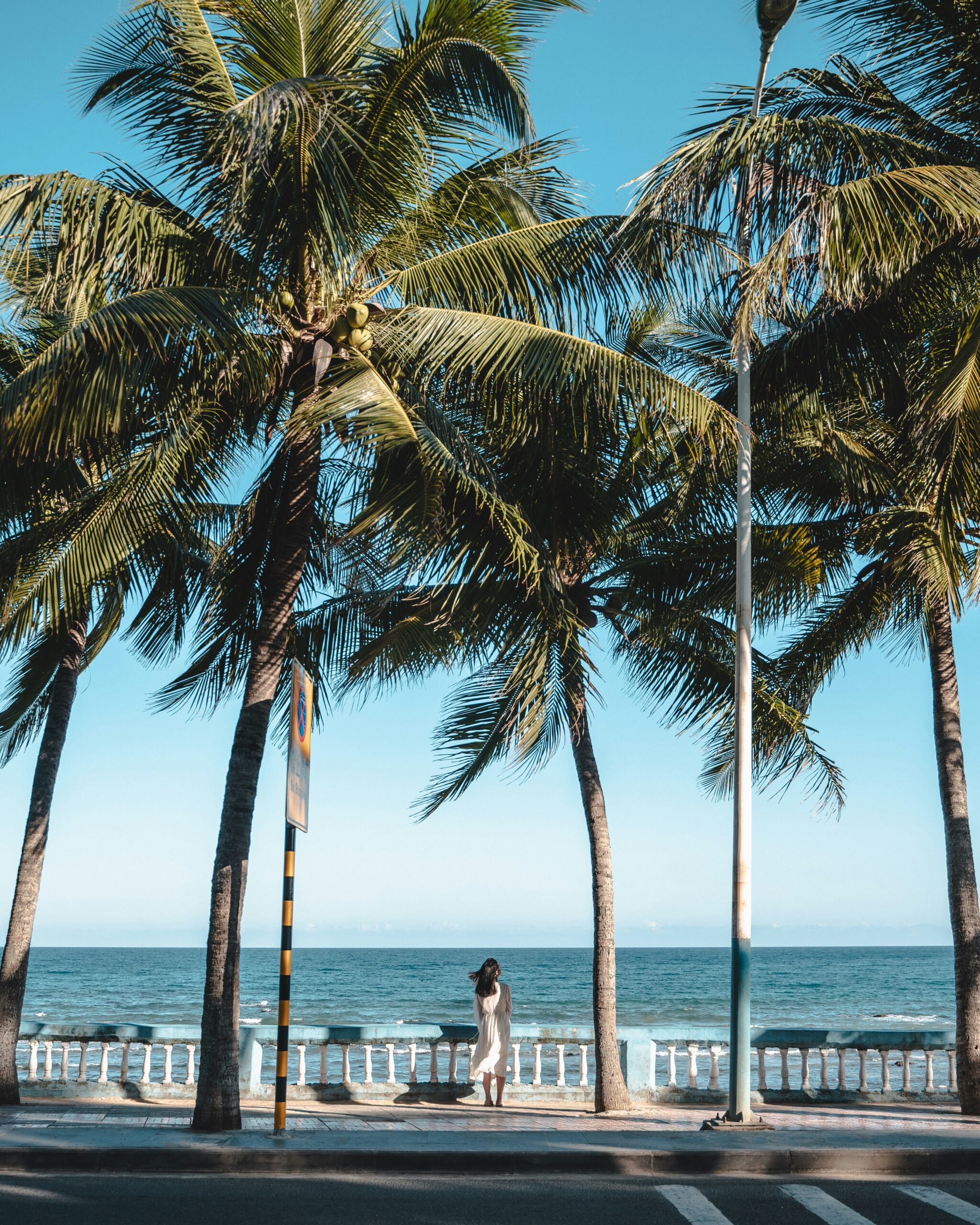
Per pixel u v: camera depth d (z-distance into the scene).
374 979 94.62
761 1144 8.88
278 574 10.75
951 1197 7.41
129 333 9.46
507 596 10.90
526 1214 6.77
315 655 13.43
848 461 12.13
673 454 12.52
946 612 12.45
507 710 12.39
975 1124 10.33
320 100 10.24
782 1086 12.61
